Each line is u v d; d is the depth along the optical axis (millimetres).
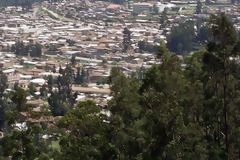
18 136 76562
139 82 82688
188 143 73438
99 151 77812
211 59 77062
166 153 73250
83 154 77688
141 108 75750
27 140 76812
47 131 86812
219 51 76812
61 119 78562
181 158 73250
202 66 79375
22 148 76750
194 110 78625
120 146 78438
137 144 76250
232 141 78438
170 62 74438
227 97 78312
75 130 78625
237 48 76438
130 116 79062
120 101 78938
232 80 77938
